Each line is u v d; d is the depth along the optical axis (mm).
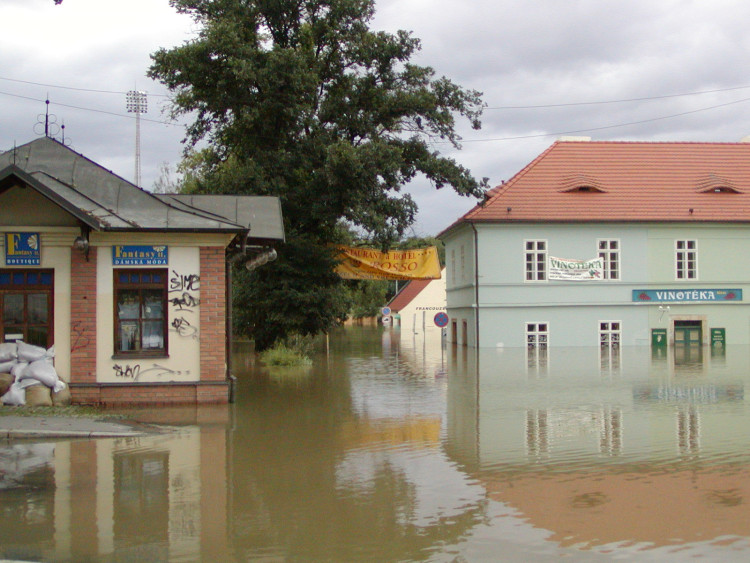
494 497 9055
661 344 38656
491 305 37781
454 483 9766
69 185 17328
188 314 16953
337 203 31422
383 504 8773
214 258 17016
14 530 7820
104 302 16656
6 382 15719
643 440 12672
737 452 11609
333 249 33719
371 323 91875
